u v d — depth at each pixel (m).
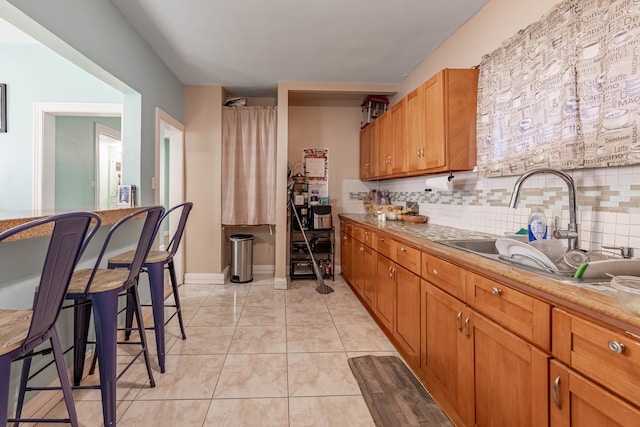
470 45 2.38
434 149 2.32
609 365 0.78
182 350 2.28
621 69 1.22
